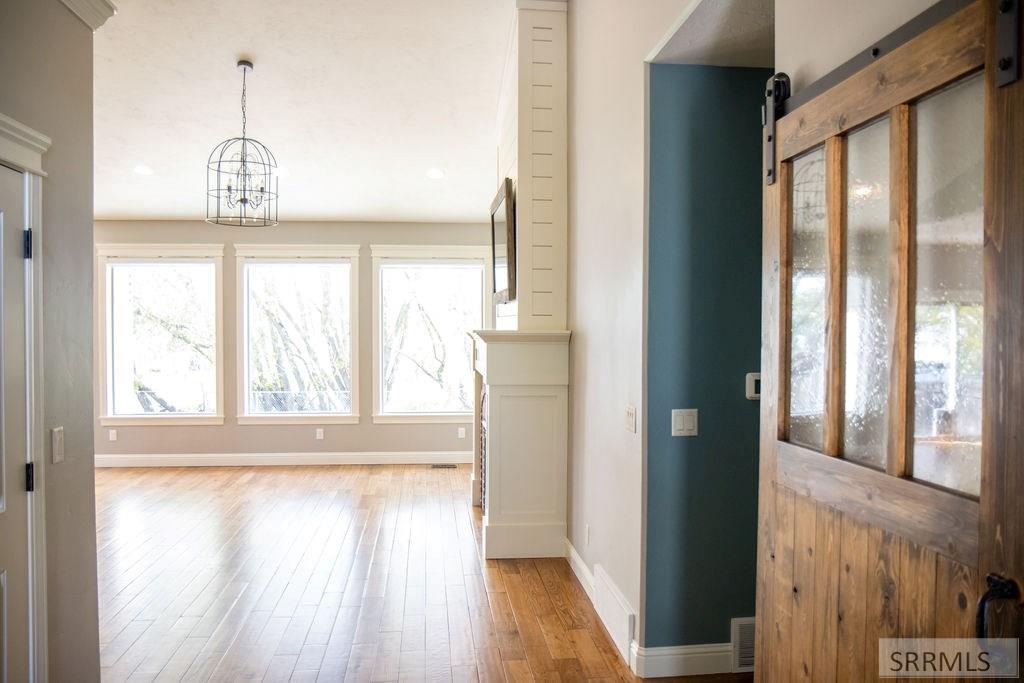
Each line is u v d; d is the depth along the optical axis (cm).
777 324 156
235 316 746
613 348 311
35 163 205
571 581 379
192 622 326
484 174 649
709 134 267
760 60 262
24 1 201
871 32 126
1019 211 90
